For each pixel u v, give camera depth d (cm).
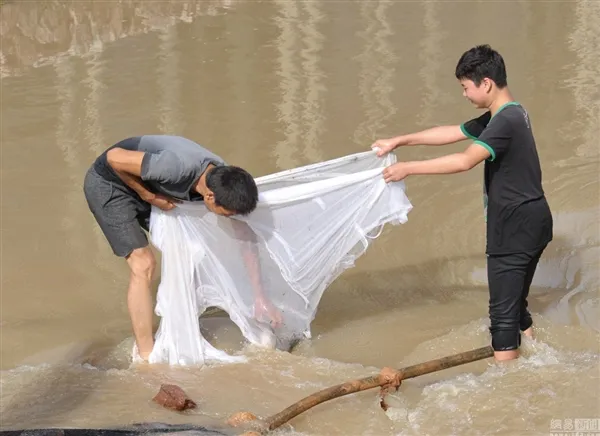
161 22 2583
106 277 1295
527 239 951
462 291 1227
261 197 1027
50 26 2536
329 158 1641
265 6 2727
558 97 1908
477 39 2345
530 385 941
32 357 1094
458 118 1816
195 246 1041
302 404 884
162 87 2053
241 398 965
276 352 1065
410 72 2112
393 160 1074
